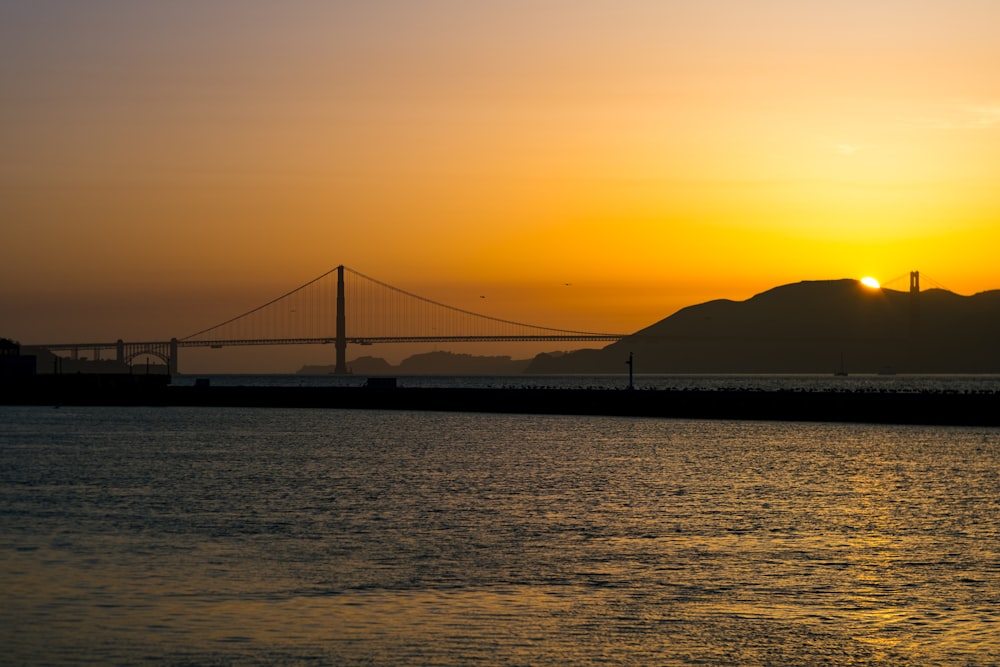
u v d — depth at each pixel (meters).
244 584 38.09
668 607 35.47
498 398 150.00
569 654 30.92
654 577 39.38
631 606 35.56
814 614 34.81
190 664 30.08
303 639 32.06
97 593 36.81
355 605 35.50
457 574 39.72
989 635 32.69
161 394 167.88
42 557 42.38
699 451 87.44
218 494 60.88
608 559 42.31
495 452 86.81
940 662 30.39
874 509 55.59
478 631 32.88
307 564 41.28
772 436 102.56
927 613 34.91
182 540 46.03
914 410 120.31
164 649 31.17
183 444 95.06
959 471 72.69
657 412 137.38
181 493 61.31
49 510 54.69
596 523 50.72
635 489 63.31
